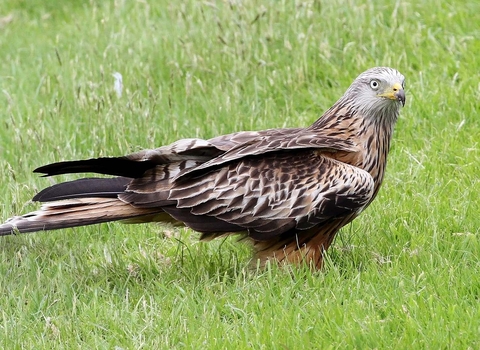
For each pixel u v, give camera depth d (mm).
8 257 11414
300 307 9578
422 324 9078
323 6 17172
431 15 16641
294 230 10516
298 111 15062
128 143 13719
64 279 10656
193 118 14719
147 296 10344
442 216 11508
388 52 15672
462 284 9805
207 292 10086
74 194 10469
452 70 15203
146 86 15922
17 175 13320
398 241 11234
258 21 16719
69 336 9594
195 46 16812
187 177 10281
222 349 8953
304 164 10461
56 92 15906
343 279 10242
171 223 10805
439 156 12977
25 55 19344
